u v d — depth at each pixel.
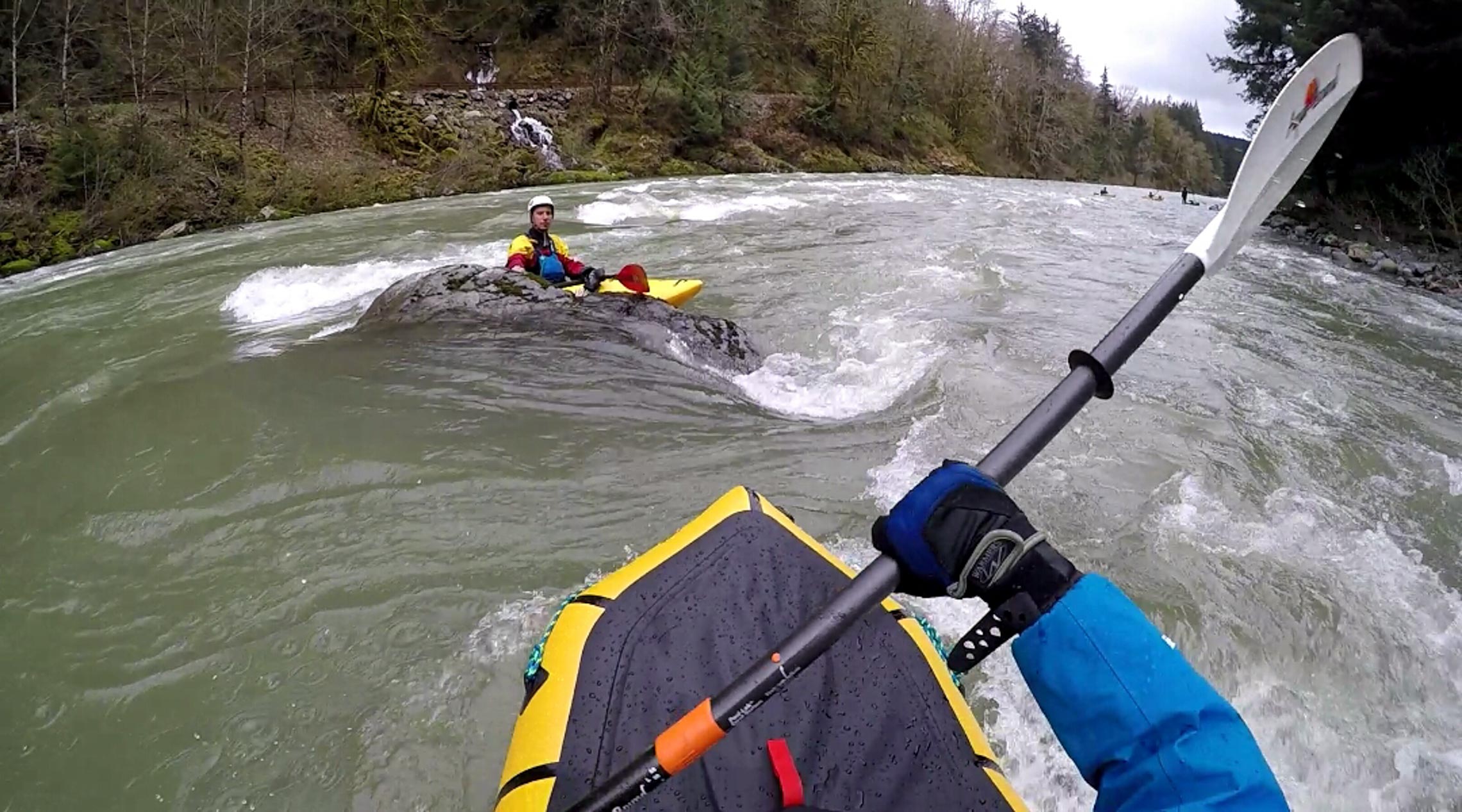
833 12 31.02
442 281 6.12
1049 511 3.95
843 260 9.12
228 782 2.58
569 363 5.39
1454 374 6.73
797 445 4.54
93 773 2.63
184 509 3.96
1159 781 0.90
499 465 4.27
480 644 3.09
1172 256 11.22
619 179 20.22
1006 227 13.08
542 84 24.88
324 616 3.25
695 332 5.77
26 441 4.64
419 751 2.67
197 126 15.54
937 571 1.07
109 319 7.27
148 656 3.09
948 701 1.97
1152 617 3.30
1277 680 3.07
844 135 30.28
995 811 1.74
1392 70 14.09
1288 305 8.80
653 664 2.01
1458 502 4.37
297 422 4.70
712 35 26.59
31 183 12.66
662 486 4.12
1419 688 3.07
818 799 1.70
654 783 1.35
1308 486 4.40
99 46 15.57
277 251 10.41
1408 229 14.23
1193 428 4.95
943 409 4.94
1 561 3.63
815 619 1.20
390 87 20.02
